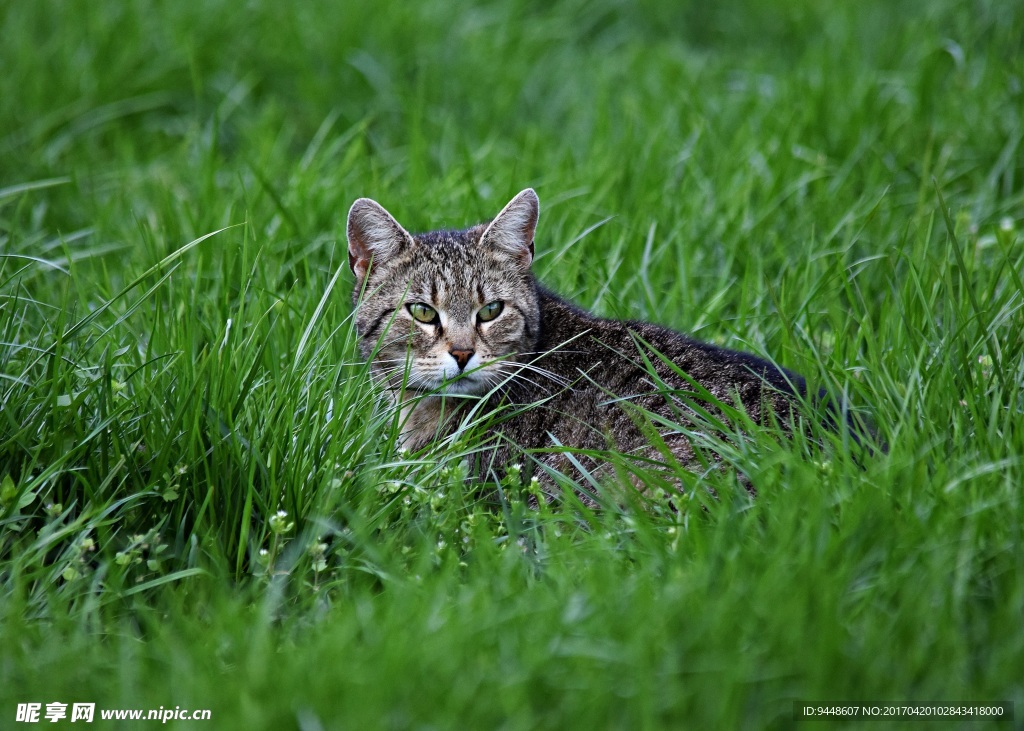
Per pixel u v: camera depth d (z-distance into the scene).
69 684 5.66
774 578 5.73
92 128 14.05
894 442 6.98
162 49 15.06
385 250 9.10
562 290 10.13
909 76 14.00
